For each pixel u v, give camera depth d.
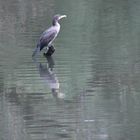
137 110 14.35
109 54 20.28
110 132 12.98
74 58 19.86
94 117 13.95
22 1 33.72
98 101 15.16
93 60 19.47
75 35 23.84
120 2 32.66
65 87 16.59
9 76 17.86
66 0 33.53
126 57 19.69
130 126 13.27
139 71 17.89
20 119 14.01
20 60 19.89
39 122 13.72
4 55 20.64
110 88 16.27
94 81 17.00
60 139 12.64
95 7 31.17
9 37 23.84
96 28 25.33
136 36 23.28
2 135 13.09
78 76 17.58
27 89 16.50
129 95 15.51
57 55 20.41
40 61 19.73
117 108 14.50
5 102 15.41
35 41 22.92
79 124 13.48
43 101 15.36
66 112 14.41
